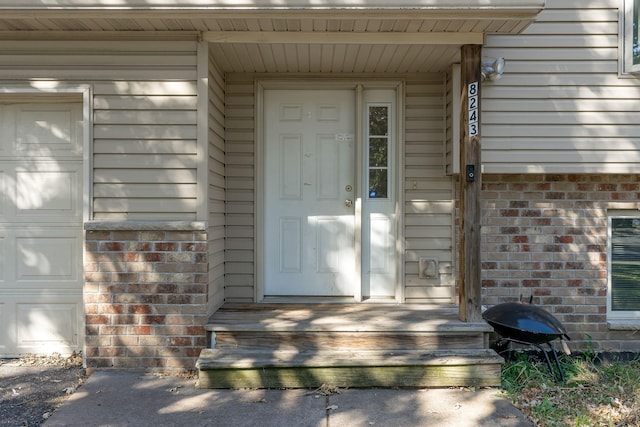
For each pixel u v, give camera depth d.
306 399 3.79
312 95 5.21
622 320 5.05
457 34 4.24
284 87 5.17
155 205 4.29
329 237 5.25
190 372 4.26
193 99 4.29
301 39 4.25
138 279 4.26
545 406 3.63
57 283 4.61
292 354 4.12
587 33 4.75
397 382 3.99
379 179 5.24
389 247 5.23
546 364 4.48
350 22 4.03
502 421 3.47
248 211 5.14
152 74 4.29
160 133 4.29
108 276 4.26
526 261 4.95
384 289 5.21
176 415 3.53
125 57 4.29
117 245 4.26
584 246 4.96
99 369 4.27
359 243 5.15
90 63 4.28
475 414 3.57
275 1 3.84
